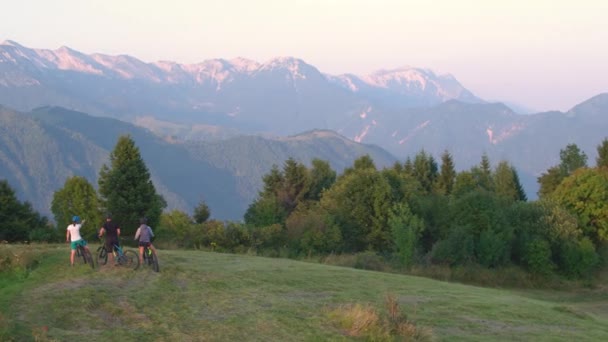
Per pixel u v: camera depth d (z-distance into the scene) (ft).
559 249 159.02
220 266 81.66
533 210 168.04
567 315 76.23
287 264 92.84
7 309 48.70
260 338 49.03
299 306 61.21
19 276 61.98
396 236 145.28
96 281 61.05
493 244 149.07
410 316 63.16
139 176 180.86
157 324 49.67
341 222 176.35
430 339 53.52
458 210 162.30
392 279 89.45
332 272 88.28
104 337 44.93
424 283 89.97
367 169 192.75
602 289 146.10
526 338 58.75
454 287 90.79
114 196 176.35
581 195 180.04
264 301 62.03
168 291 61.05
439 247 148.36
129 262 70.18
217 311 55.77
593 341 60.44
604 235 177.88
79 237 67.26
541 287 148.87
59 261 69.36
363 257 143.95
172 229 191.72
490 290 96.12
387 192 176.65
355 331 53.01
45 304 50.90
